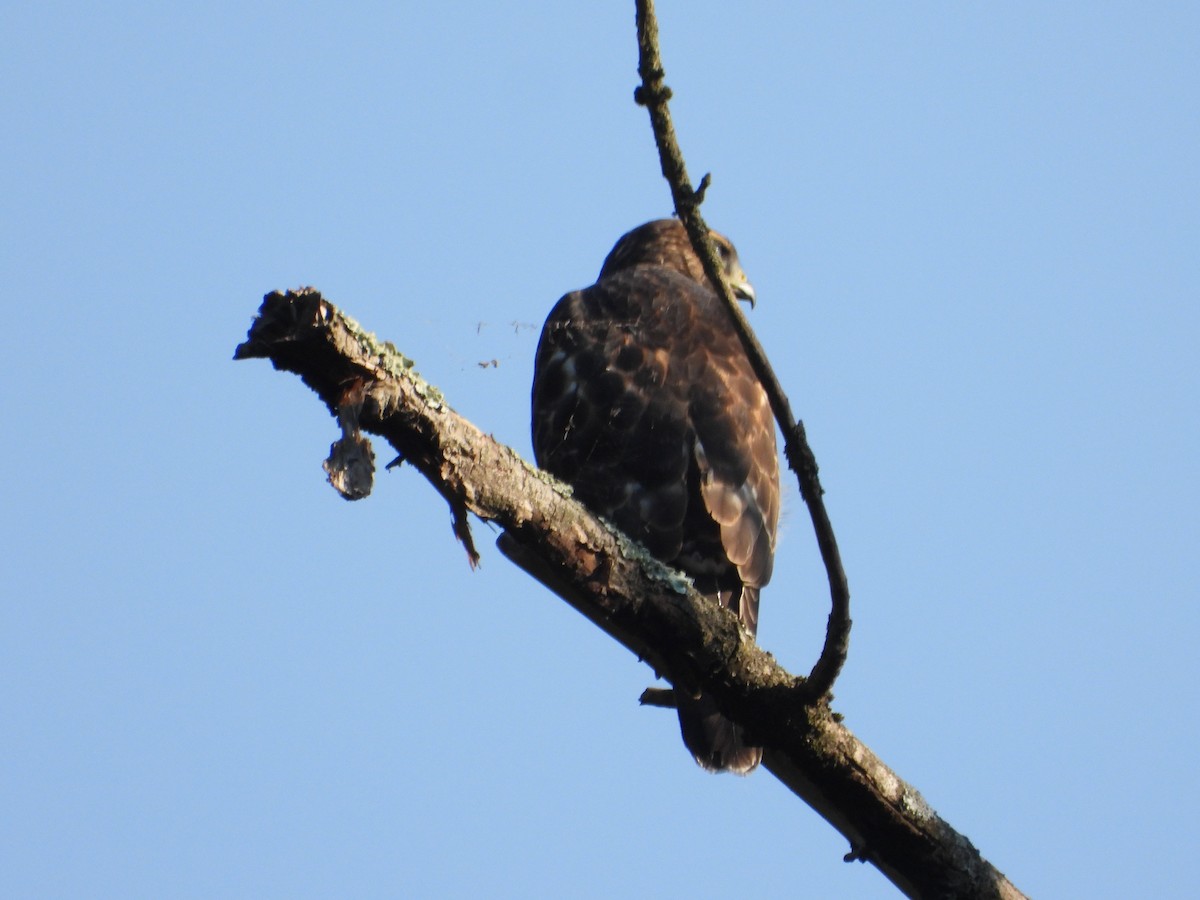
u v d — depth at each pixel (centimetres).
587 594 779
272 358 664
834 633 776
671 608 787
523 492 739
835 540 750
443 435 700
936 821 842
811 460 717
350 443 658
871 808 833
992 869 853
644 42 654
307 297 640
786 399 704
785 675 817
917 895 856
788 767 861
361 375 668
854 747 825
